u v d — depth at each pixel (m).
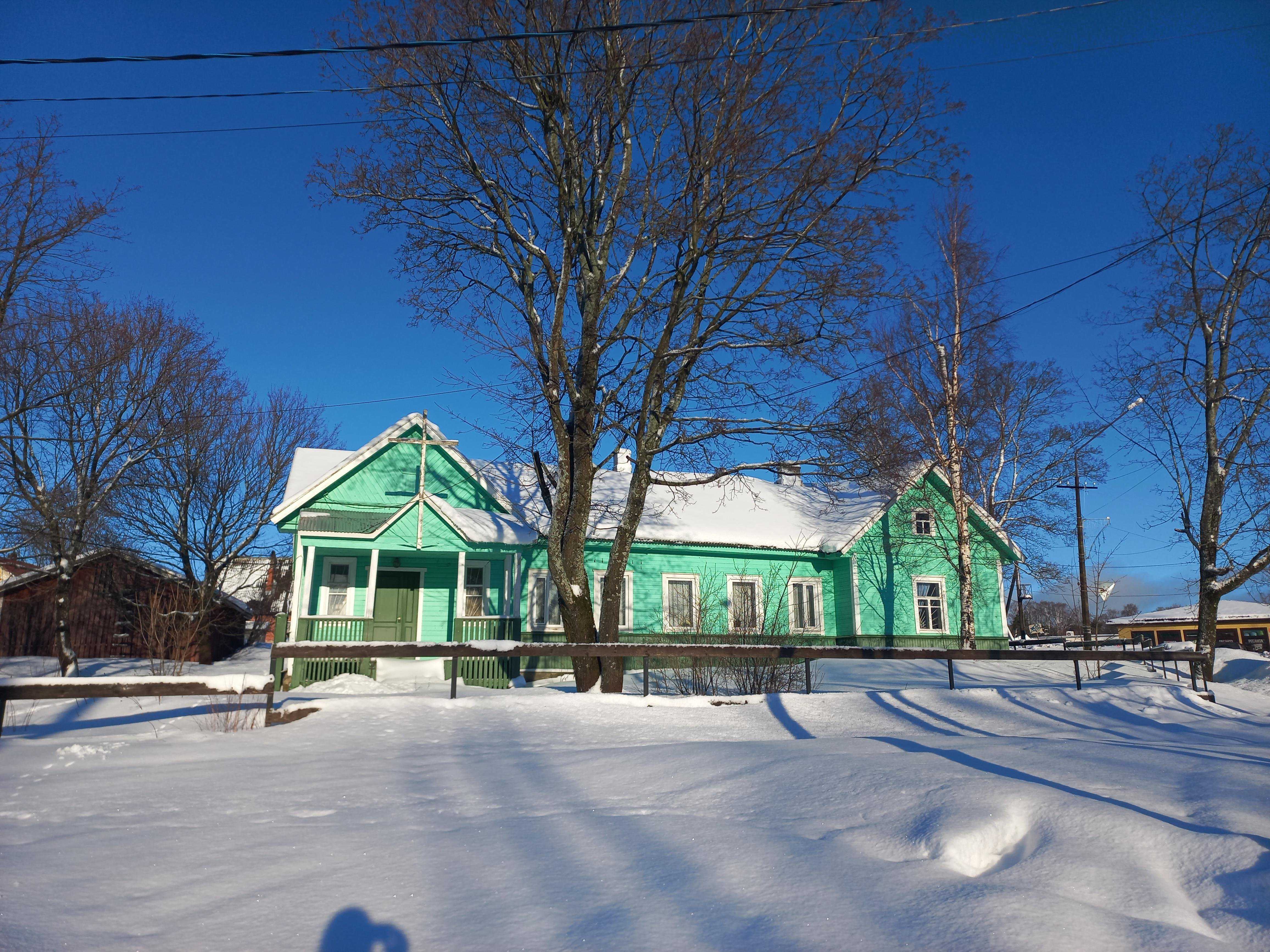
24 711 10.92
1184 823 4.93
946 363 25.12
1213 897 3.96
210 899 3.96
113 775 6.91
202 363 26.67
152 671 21.17
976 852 4.53
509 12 12.85
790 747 7.60
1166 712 12.13
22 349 21.84
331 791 6.31
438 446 22.47
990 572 27.92
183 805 5.87
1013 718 11.02
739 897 3.84
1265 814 5.04
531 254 15.15
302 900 3.94
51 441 21.50
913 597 26.52
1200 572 20.64
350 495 21.94
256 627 33.50
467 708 10.27
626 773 6.74
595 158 14.09
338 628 18.72
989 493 29.75
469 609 22.47
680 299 13.72
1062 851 4.35
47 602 27.30
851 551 25.81
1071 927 3.47
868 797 5.45
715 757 7.06
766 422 14.16
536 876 4.22
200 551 27.98
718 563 24.62
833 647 12.23
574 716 10.11
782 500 28.97
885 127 13.62
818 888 3.92
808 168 13.23
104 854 4.64
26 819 5.48
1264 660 21.61
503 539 20.62
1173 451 21.19
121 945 3.40
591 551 23.27
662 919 3.61
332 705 10.07
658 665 18.28
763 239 13.62
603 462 14.57
